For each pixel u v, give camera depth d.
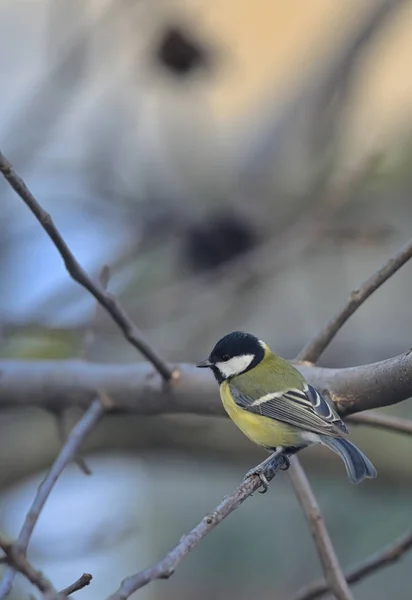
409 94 14.34
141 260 12.52
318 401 6.18
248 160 11.98
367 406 6.02
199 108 12.36
